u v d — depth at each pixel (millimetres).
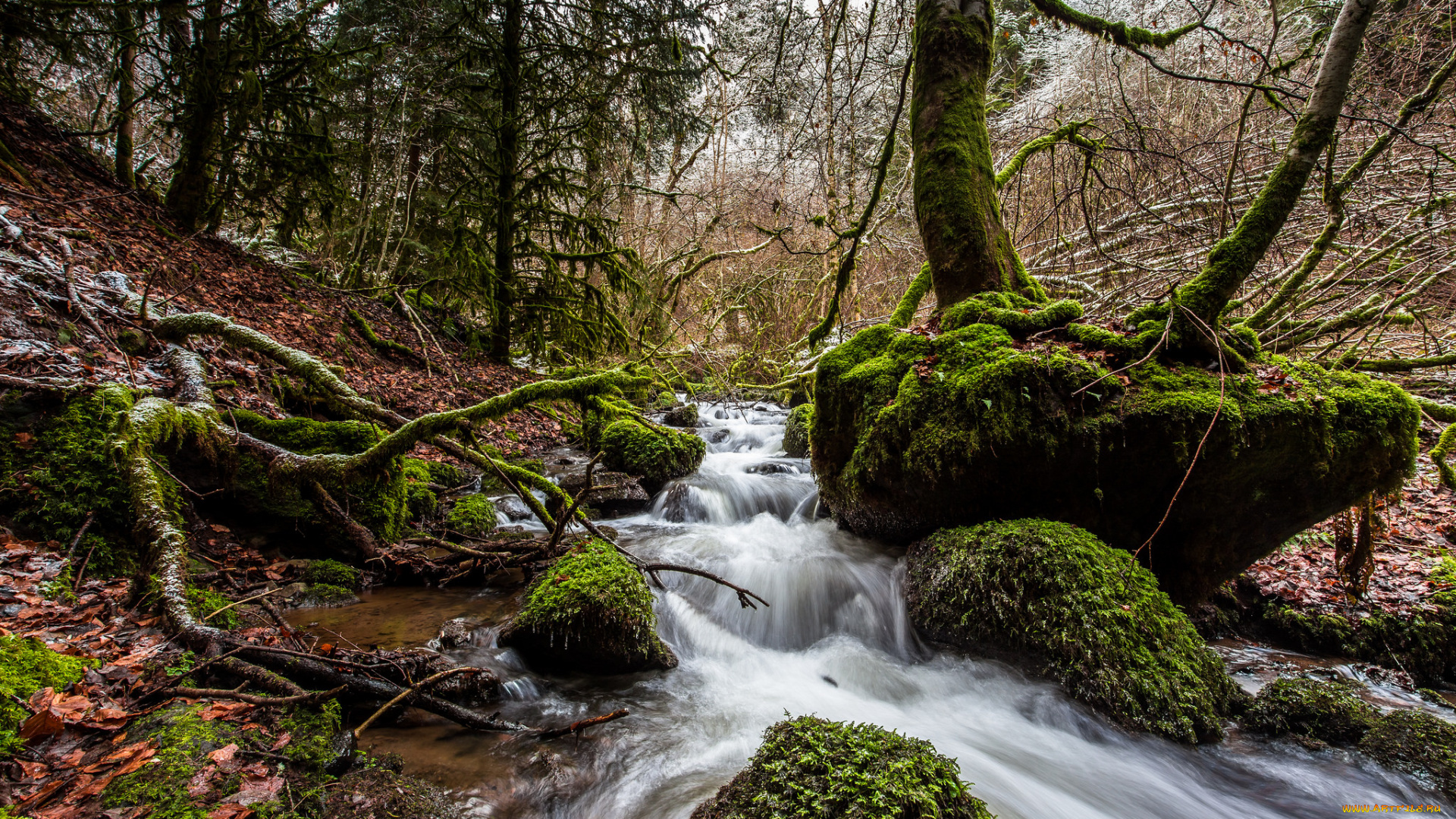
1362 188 6801
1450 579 4215
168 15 7355
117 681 2287
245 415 4340
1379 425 3172
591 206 11594
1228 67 9008
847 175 11938
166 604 2656
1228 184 5121
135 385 4020
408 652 2914
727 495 6316
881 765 1947
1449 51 6137
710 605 4227
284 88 8609
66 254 5199
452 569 4148
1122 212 8320
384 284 10156
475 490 6090
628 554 3963
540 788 2324
